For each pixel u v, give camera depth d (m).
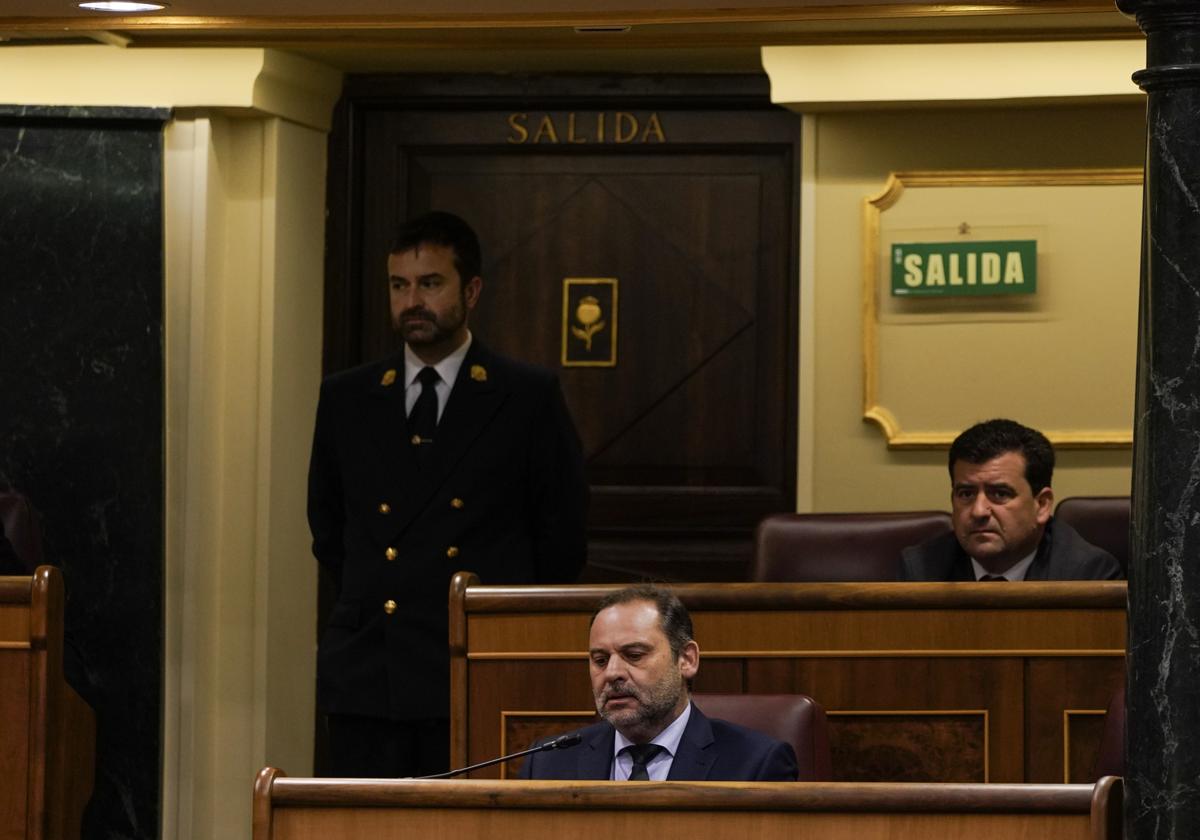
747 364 9.73
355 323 9.80
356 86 9.76
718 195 9.76
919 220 9.07
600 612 5.65
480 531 7.48
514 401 7.53
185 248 9.04
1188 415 4.64
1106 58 8.64
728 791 4.57
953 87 8.75
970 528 6.89
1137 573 4.72
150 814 8.95
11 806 6.83
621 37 8.00
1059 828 4.52
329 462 7.71
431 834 4.66
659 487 9.77
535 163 9.83
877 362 9.09
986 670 6.48
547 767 5.73
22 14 7.59
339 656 7.44
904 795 4.53
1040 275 9.03
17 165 8.98
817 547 7.31
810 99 8.86
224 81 8.91
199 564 9.04
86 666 8.95
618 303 9.80
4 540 7.84
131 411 8.95
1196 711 4.63
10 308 8.98
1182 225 4.64
